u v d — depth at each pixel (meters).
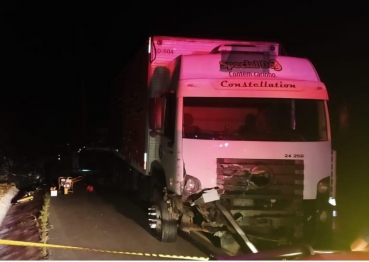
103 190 14.52
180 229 8.34
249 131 7.21
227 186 6.91
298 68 7.64
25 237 8.28
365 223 9.46
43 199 12.48
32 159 19.23
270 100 7.30
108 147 17.67
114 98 15.74
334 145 13.88
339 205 11.30
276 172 6.98
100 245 7.79
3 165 15.77
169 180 7.35
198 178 6.91
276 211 7.03
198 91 7.16
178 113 7.08
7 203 11.27
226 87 7.20
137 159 10.24
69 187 13.67
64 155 21.31
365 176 12.92
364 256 4.14
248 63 7.50
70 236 8.39
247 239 6.26
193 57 7.49
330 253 4.34
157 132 7.92
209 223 7.11
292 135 7.23
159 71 8.86
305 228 7.13
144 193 10.62
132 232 8.76
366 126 13.09
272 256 4.64
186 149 6.95
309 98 7.36
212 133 7.08
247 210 6.98
